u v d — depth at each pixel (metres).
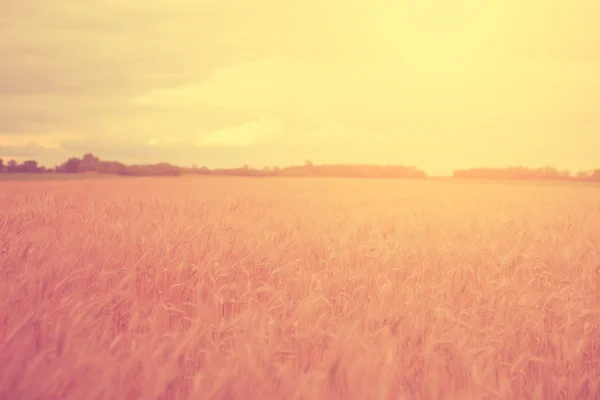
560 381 3.15
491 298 4.34
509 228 7.76
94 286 4.23
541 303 4.19
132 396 2.53
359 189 25.11
